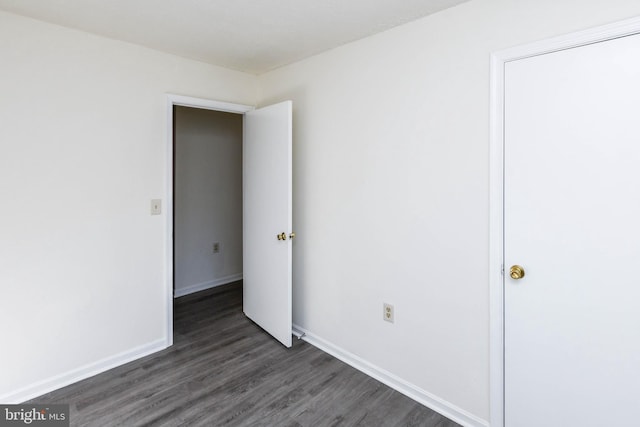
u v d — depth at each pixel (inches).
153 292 104.3
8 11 77.3
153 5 74.7
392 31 83.9
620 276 55.8
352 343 98.3
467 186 72.1
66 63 85.9
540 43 60.9
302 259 113.4
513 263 66.4
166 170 105.1
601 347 58.1
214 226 167.0
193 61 109.5
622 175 54.8
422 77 78.3
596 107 56.5
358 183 93.8
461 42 71.5
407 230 83.1
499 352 68.9
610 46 54.9
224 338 114.6
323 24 82.8
